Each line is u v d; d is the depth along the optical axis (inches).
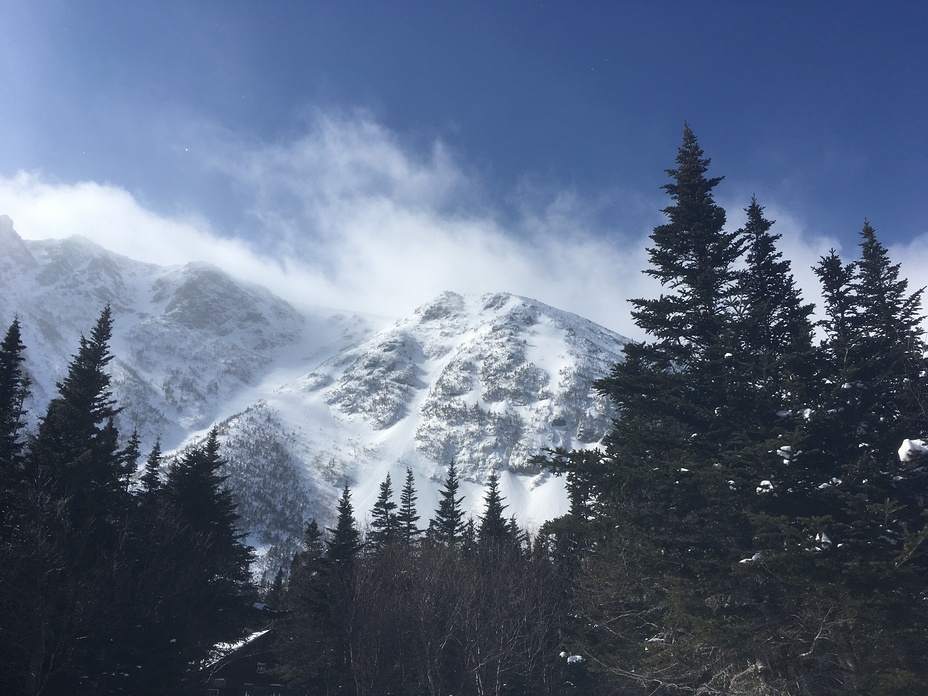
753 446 703.1
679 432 854.5
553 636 1305.4
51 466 1176.2
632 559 799.7
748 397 783.1
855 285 922.7
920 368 770.8
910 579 598.2
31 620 970.1
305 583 1776.6
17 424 1278.3
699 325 874.1
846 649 671.1
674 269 921.5
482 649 1258.6
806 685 679.1
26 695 982.4
